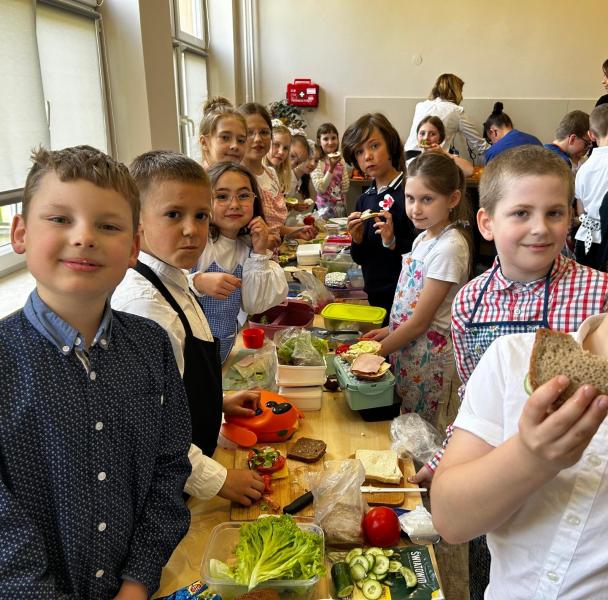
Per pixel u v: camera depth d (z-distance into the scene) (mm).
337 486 1058
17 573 668
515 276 1096
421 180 1702
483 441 708
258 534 905
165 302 1139
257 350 1661
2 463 695
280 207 3053
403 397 1860
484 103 5695
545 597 677
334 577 897
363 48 5656
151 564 829
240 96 5605
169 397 908
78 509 744
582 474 648
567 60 5488
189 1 4578
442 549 1710
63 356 739
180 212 1164
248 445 1253
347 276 2562
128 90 2471
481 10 5445
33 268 719
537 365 566
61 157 729
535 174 997
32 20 1794
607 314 677
